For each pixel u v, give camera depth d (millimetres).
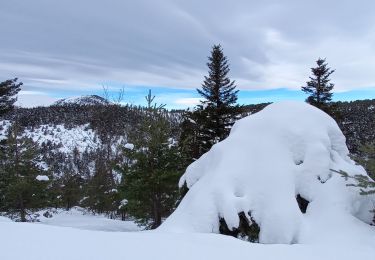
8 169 22078
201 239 6066
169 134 16438
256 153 8875
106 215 37094
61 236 5254
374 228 7523
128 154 16047
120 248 4840
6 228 5547
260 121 9664
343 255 5773
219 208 8141
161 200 17016
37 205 23500
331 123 9680
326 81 29078
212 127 23688
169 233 6516
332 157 9117
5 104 31750
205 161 10078
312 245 6578
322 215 7820
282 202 7898
